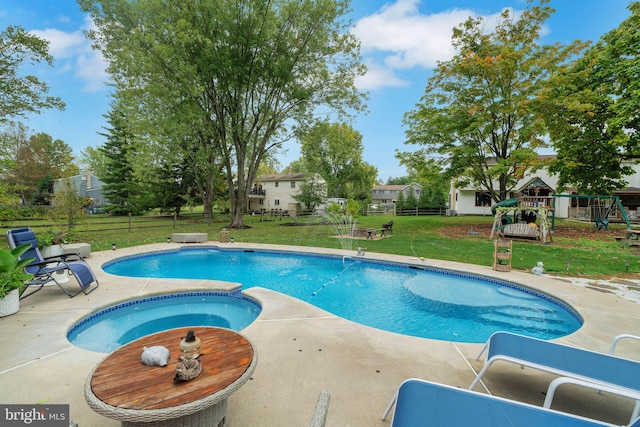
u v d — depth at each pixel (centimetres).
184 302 576
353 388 266
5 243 1183
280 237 1427
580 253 986
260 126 1847
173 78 1491
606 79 1491
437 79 1641
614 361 239
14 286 439
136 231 1648
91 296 528
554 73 1481
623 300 532
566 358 244
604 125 1529
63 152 3534
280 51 1670
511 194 2611
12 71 1273
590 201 2220
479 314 557
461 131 1628
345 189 4097
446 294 663
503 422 165
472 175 1811
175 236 1225
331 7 1557
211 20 1548
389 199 5888
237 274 834
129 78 1444
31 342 351
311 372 292
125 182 3033
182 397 173
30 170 2930
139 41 1437
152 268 893
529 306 588
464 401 182
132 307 529
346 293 677
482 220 2222
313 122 1908
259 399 248
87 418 222
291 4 1552
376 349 343
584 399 257
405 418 168
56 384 267
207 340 248
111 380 188
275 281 771
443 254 993
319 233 1606
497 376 289
